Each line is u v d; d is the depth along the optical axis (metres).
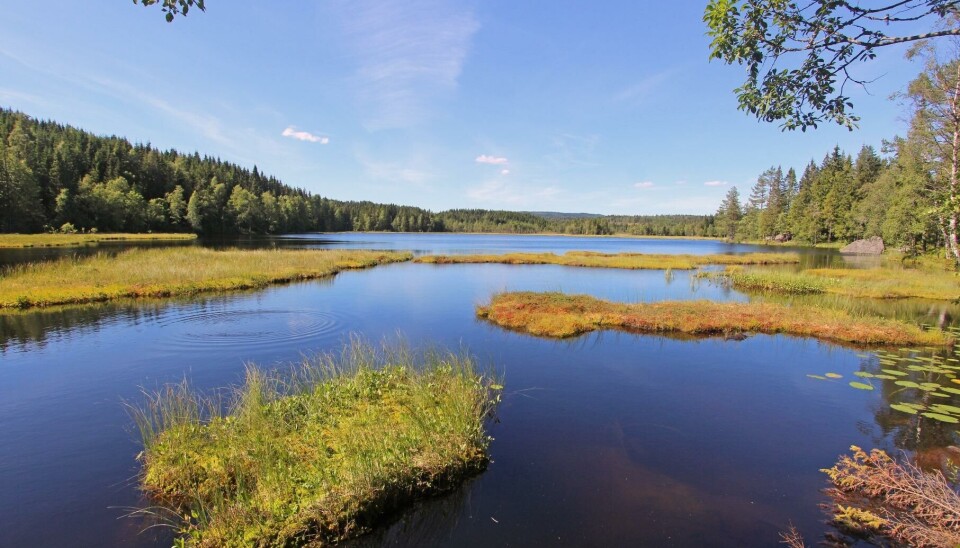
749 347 13.78
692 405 9.26
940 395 9.80
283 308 18.72
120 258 29.95
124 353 12.30
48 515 5.57
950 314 19.31
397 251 53.16
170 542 5.09
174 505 5.75
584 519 5.59
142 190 87.12
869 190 59.69
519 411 8.88
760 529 5.36
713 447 7.45
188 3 3.88
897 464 6.84
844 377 11.06
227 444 6.66
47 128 102.44
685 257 48.62
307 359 11.71
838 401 9.53
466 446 6.85
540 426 8.20
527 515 5.68
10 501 5.86
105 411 8.68
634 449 7.38
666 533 5.30
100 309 17.86
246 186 122.25
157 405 8.27
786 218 93.25
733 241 104.88
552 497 6.05
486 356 12.63
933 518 5.28
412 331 15.47
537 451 7.28
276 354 12.35
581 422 8.38
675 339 14.75
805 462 7.00
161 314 17.08
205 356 12.12
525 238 127.31
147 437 7.28
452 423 7.46
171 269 25.08
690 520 5.55
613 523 5.50
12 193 61.78
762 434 7.95
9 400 9.19
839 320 16.16
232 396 9.27
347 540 5.18
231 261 30.69
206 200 92.12
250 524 5.09
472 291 24.44
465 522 5.56
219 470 6.13
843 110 3.85
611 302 19.61
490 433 7.91
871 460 6.59
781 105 4.05
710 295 24.17
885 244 56.56
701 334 15.43
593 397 9.64
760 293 25.08
